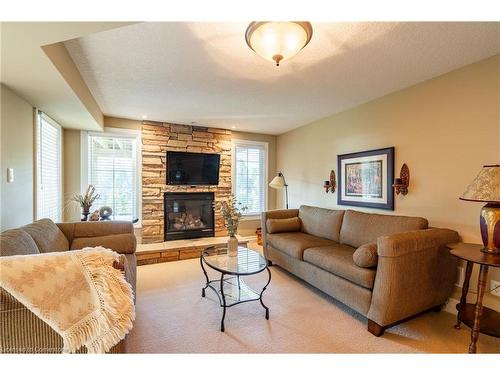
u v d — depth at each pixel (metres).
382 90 2.88
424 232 2.08
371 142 3.23
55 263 1.05
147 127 4.23
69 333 1.03
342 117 3.70
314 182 4.34
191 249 3.99
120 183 4.18
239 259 2.48
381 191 3.06
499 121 2.05
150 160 4.25
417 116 2.67
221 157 4.88
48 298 1.00
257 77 2.52
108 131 4.02
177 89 2.84
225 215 2.68
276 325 2.07
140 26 1.68
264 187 5.39
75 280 1.06
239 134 5.09
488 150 2.12
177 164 4.44
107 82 2.64
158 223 4.31
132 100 3.23
